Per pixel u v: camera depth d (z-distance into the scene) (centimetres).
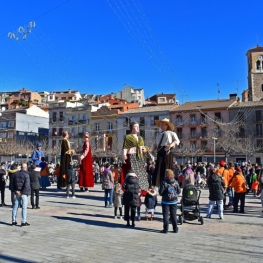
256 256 695
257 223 1105
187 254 711
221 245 791
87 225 1053
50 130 7181
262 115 5544
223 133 5594
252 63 7688
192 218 1086
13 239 852
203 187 2650
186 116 6009
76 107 6988
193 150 5638
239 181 1362
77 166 2275
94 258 683
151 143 5716
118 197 1177
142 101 9325
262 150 5375
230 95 6222
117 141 6400
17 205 1056
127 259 675
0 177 1514
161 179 990
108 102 8100
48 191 2128
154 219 1182
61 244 800
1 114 7556
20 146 6103
